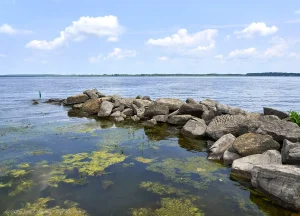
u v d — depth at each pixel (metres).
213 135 14.59
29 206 7.50
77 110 27.42
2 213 7.11
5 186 8.79
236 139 11.71
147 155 12.20
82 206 7.53
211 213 7.26
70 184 8.94
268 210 7.46
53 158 11.60
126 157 11.84
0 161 11.18
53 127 18.48
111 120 21.50
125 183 9.06
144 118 21.59
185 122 18.72
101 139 15.07
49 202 7.73
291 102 39.78
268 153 10.02
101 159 11.51
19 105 32.56
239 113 17.67
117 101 25.44
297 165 8.84
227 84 104.00
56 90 68.31
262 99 44.38
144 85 98.94
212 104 21.97
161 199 7.98
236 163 10.05
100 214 7.13
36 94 54.16
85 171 10.09
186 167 10.68
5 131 17.09
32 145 13.67
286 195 7.47
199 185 8.99
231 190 8.65
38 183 9.01
